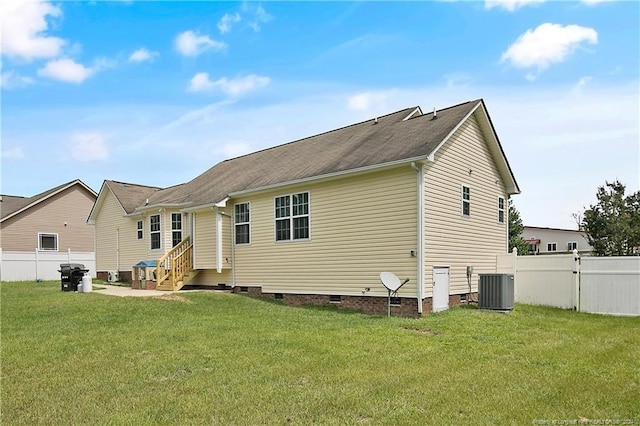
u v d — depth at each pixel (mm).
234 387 5590
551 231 36125
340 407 4895
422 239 11539
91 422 4551
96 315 10922
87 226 31547
